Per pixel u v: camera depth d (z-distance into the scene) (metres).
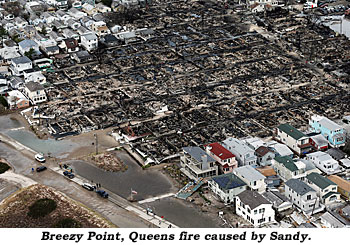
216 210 190.00
